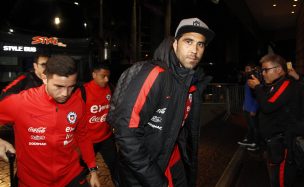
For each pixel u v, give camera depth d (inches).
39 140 85.2
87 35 280.5
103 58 337.1
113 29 1164.5
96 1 936.9
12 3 257.4
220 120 381.4
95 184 101.5
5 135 251.3
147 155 73.0
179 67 77.2
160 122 76.5
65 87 79.7
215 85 547.2
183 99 76.9
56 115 84.4
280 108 111.7
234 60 1561.3
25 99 82.7
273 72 113.7
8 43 251.3
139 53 1069.1
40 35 260.2
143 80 72.6
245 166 211.0
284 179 115.0
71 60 79.4
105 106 143.2
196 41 76.9
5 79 253.0
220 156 219.8
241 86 446.0
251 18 910.4
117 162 83.7
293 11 831.1
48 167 88.0
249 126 247.8
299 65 826.8
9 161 84.4
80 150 102.6
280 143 112.5
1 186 155.6
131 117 71.4
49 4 272.7
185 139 94.0
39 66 122.3
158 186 72.7
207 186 162.6
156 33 1001.5
